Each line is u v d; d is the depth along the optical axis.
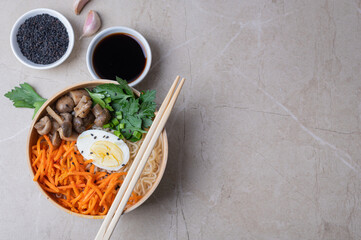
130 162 0.50
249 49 0.57
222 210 0.55
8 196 0.54
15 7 0.55
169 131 0.55
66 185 0.47
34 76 0.55
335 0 0.57
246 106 0.56
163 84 0.55
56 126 0.48
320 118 0.57
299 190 0.56
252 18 0.57
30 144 0.47
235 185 0.55
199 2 0.57
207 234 0.55
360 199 0.56
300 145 0.56
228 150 0.55
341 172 0.56
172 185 0.55
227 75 0.56
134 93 0.48
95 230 0.54
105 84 0.47
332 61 0.57
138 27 0.56
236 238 0.55
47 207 0.54
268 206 0.55
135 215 0.54
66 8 0.55
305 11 0.57
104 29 0.55
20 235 0.54
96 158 0.48
